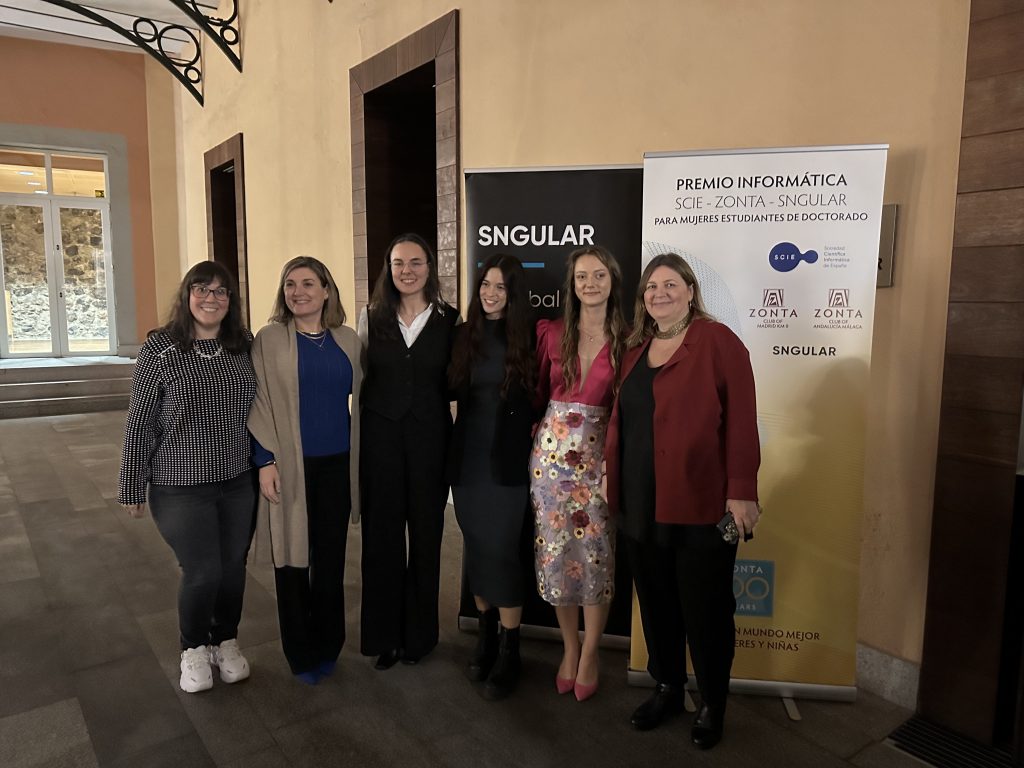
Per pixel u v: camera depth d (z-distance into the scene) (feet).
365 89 14.39
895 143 6.95
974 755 6.53
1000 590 6.46
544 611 8.73
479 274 7.25
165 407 6.66
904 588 7.28
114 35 25.93
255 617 9.31
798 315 7.02
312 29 16.43
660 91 8.93
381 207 14.94
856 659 7.55
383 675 7.84
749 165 6.98
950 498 6.73
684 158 7.16
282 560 7.29
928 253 6.82
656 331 6.59
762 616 7.40
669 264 6.28
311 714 7.08
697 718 6.66
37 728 6.81
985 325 6.39
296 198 17.92
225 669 7.63
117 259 29.30
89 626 9.03
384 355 7.46
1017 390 6.23
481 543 7.40
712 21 8.29
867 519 7.52
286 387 7.17
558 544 7.07
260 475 7.22
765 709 7.22
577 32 9.93
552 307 8.41
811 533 7.20
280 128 18.42
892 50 6.89
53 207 28.66
